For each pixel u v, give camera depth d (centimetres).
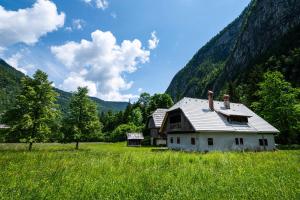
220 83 16300
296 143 4372
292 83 7250
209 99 3669
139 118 8631
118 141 8062
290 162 1320
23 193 637
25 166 1198
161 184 750
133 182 775
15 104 3027
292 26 11019
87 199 596
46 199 590
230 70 15650
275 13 12612
